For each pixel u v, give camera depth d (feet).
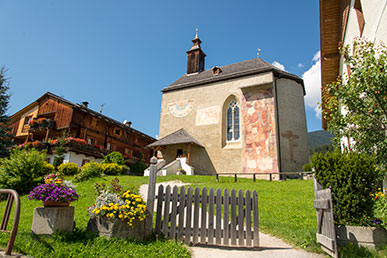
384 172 18.60
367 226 15.74
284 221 22.91
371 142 20.01
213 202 18.57
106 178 53.57
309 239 17.58
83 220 21.88
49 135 97.19
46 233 16.53
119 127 106.01
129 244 16.30
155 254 15.17
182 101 89.04
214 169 75.41
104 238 16.76
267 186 43.01
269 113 71.61
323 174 17.56
